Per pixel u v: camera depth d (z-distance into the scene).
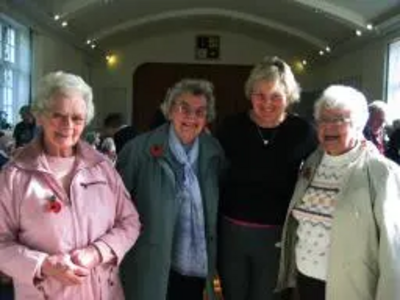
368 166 2.52
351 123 2.56
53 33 13.13
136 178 2.81
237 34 18.88
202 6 16.12
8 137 7.95
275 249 2.99
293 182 3.02
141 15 15.99
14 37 11.78
